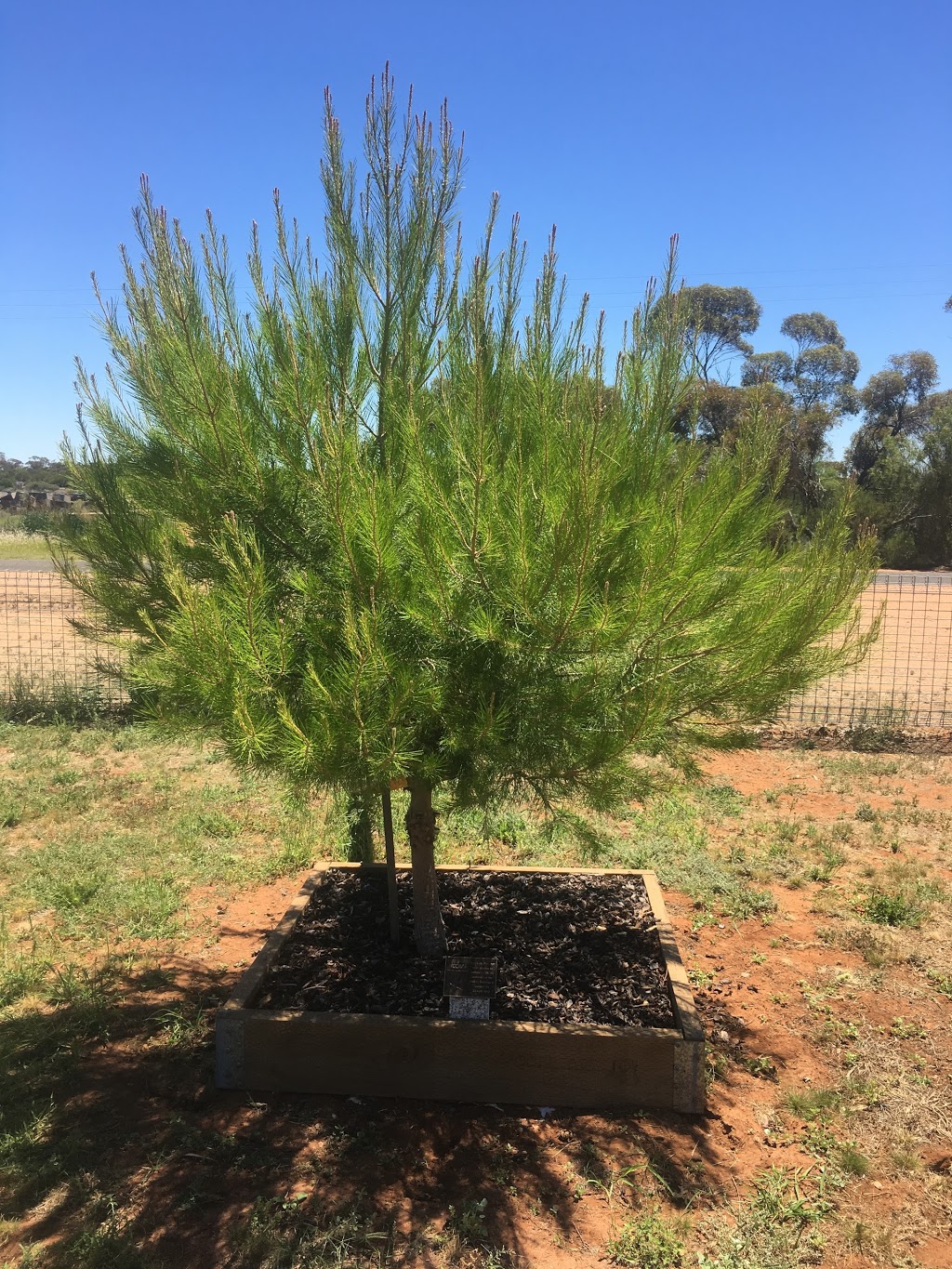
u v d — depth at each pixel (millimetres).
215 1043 3332
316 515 2873
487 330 2668
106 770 7152
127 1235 2504
